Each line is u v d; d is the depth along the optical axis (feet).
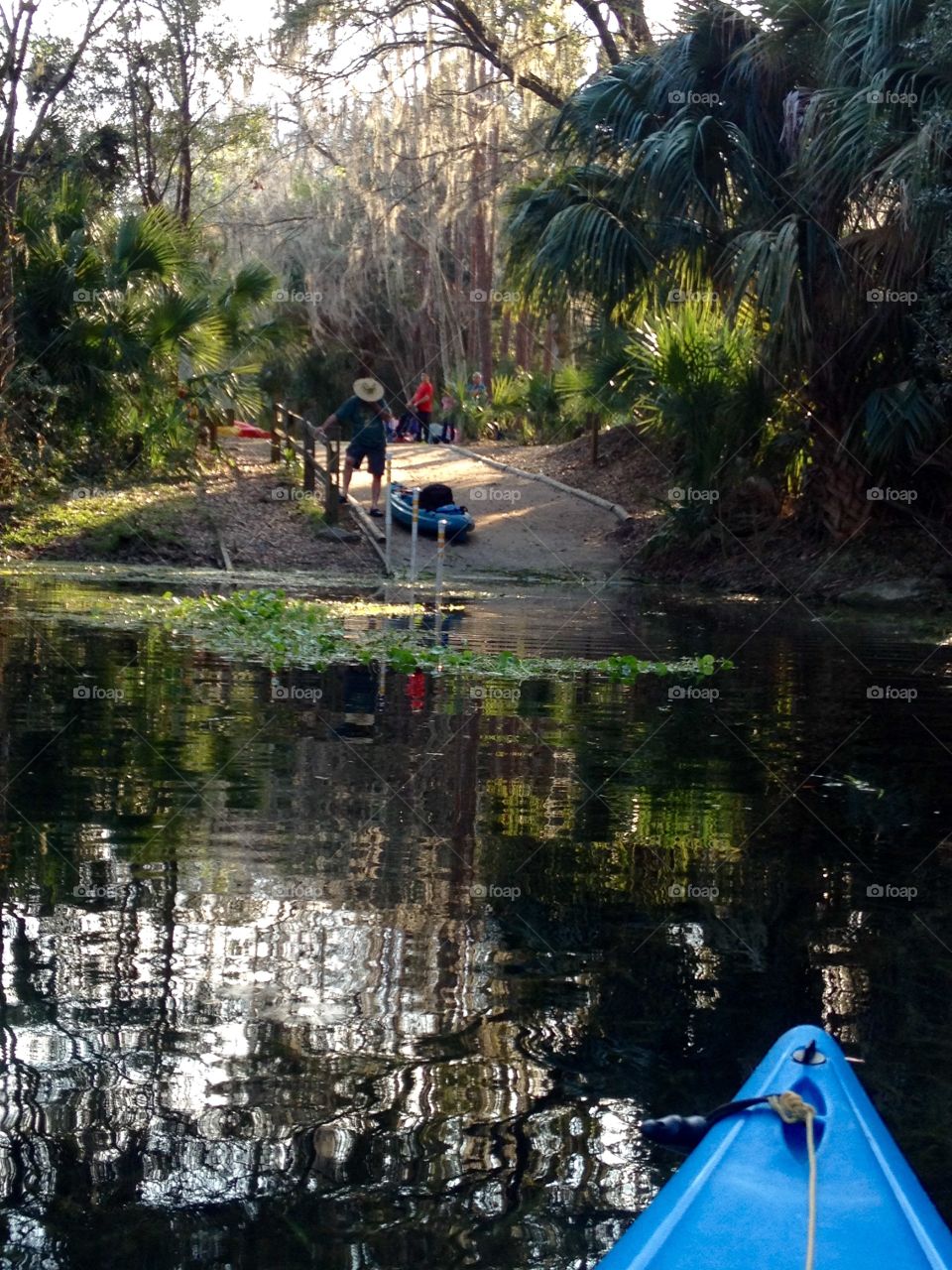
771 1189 6.80
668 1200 6.76
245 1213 7.56
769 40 51.98
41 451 62.49
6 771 17.97
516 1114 8.79
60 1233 7.32
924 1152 8.38
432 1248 7.27
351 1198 7.75
